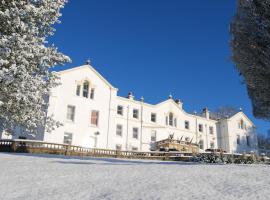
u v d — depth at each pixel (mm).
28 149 25953
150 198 7098
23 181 9711
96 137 38750
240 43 18422
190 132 51031
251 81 18188
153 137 46344
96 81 40938
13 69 13062
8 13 14188
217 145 54062
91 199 7180
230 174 11188
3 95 14102
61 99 37062
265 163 27859
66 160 18781
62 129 36125
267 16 17812
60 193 7902
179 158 30188
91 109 39469
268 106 18734
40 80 15180
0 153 22266
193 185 8727
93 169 12836
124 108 44906
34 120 15680
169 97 51031
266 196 6969
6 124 15914
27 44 14250
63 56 16312
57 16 16672
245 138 55844
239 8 19062
